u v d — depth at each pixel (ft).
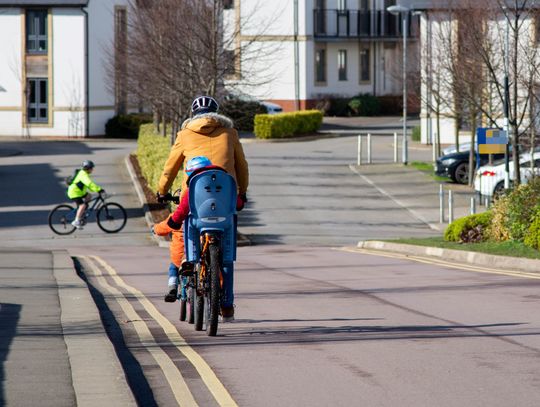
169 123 505.25
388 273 185.26
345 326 114.93
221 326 115.55
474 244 223.30
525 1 284.20
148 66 380.58
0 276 177.37
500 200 230.48
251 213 342.64
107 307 135.95
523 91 333.42
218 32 347.15
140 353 98.22
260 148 555.28
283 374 87.04
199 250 103.71
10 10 629.51
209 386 82.84
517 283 160.76
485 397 77.15
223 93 363.76
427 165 464.65
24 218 331.36
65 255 230.27
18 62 633.20
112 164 480.64
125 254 247.70
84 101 632.79
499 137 263.49
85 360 87.81
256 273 189.57
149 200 360.89
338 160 490.08
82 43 629.51
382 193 388.78
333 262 214.28
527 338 103.86
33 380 79.56
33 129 637.30
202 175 100.12
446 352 96.43
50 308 128.36
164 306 136.15
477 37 319.27
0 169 460.55
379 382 83.35
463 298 141.08
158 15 360.28
